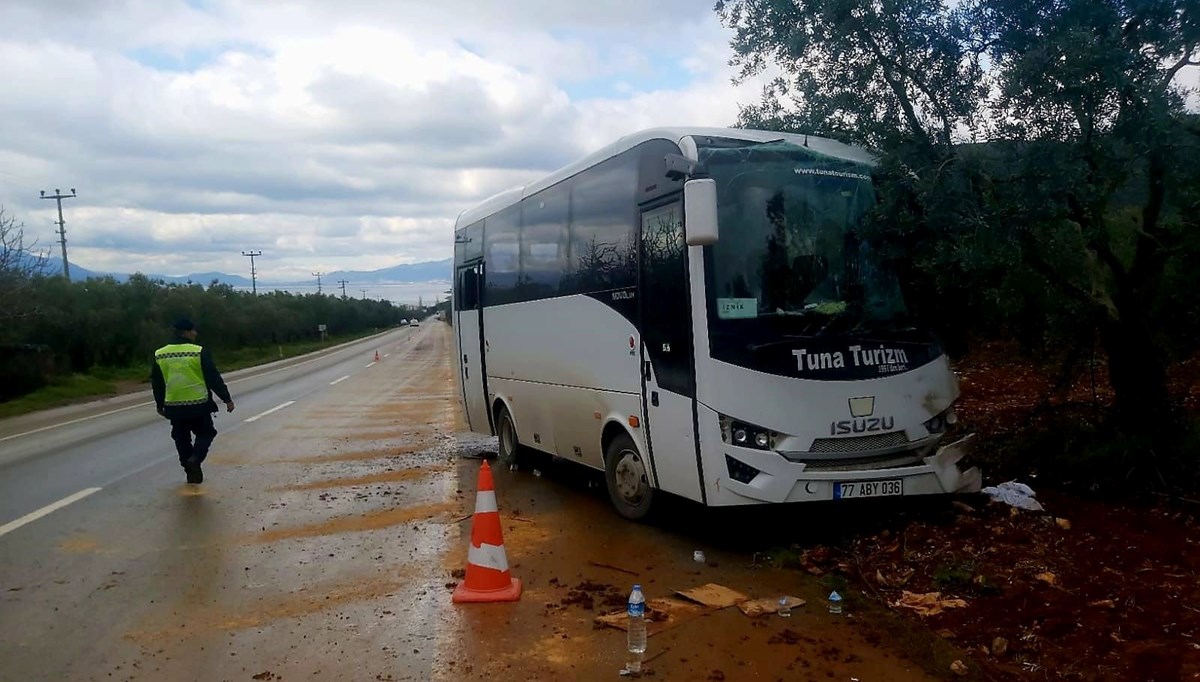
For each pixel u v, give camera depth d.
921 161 6.78
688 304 6.46
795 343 6.29
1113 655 4.38
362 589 6.10
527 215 9.88
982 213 6.33
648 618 5.30
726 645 4.85
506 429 11.03
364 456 12.05
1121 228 7.19
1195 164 6.08
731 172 6.54
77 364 31.45
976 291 7.12
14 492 10.00
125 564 6.83
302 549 7.18
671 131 6.89
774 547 6.76
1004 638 4.66
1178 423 7.20
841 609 5.36
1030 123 6.31
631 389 7.37
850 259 6.71
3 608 5.82
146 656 4.93
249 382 29.81
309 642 5.10
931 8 7.07
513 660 4.76
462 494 9.32
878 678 4.38
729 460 6.25
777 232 6.56
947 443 6.68
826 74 7.93
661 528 7.57
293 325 72.62
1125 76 5.85
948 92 7.02
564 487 9.65
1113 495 7.03
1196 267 7.06
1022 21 6.66
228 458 12.02
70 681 4.61
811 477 6.18
